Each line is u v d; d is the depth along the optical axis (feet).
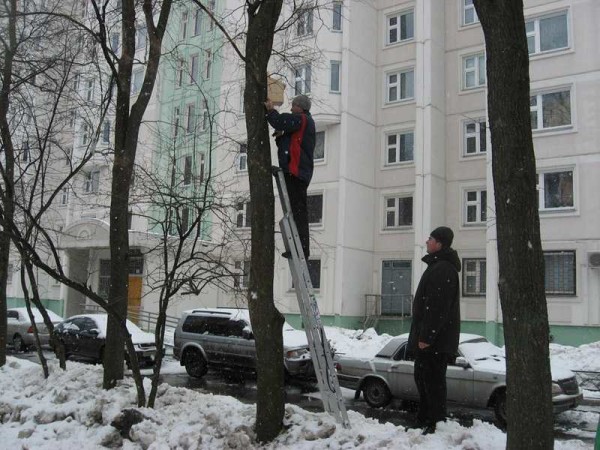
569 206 65.77
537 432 12.80
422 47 81.30
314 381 46.14
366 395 37.17
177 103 82.33
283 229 17.84
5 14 27.61
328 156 83.30
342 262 79.82
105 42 26.27
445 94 83.46
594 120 65.16
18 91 33.91
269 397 17.63
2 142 31.81
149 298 85.46
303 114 18.71
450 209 80.84
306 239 18.62
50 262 98.32
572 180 65.87
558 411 30.76
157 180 27.55
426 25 81.51
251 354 45.83
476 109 81.05
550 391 13.08
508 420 13.23
